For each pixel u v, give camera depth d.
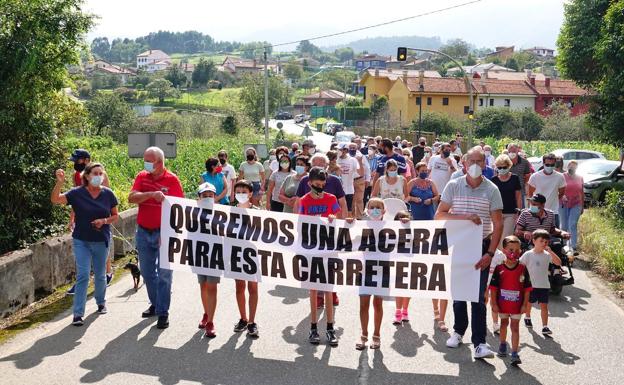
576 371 6.80
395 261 7.50
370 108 85.38
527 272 7.03
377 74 91.81
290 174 11.11
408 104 78.31
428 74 96.56
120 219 12.39
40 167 11.15
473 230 7.27
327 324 7.62
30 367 6.67
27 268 8.99
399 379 6.49
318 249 7.70
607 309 9.36
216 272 7.90
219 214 7.98
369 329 8.19
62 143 12.08
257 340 7.65
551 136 56.50
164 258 8.06
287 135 73.00
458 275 7.30
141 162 27.27
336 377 6.51
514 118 59.28
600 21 25.05
